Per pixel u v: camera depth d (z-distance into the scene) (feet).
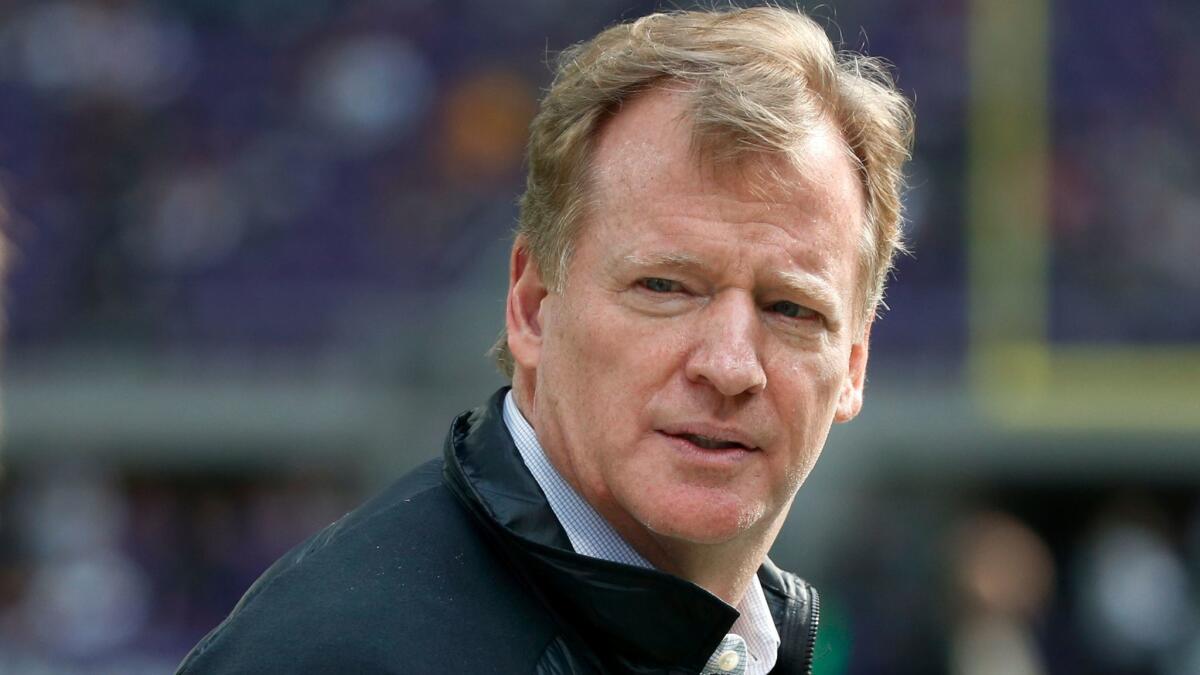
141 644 50.11
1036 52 58.54
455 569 7.93
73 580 50.55
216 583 52.19
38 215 58.85
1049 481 53.88
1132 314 55.77
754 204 8.09
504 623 7.77
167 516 53.11
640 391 8.12
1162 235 57.47
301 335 55.47
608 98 8.30
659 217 8.11
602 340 8.20
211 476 53.62
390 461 50.42
